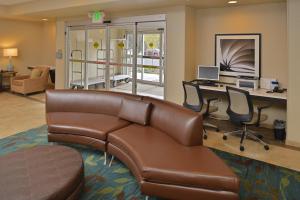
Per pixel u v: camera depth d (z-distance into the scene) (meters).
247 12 5.02
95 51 7.13
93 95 4.23
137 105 3.72
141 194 2.60
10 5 7.42
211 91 5.04
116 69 6.71
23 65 9.47
